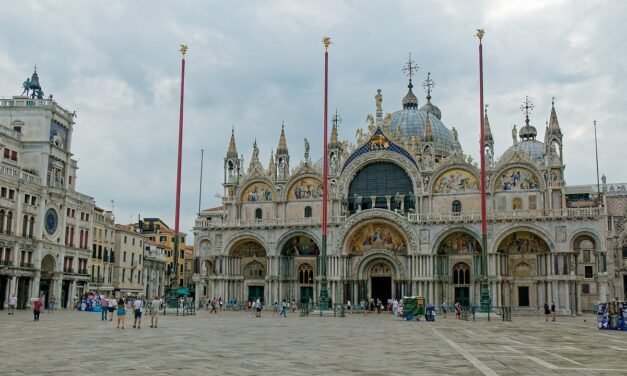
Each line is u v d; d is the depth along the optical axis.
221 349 30.72
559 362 25.91
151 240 154.62
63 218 98.25
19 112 95.56
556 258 86.44
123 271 124.56
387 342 35.91
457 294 92.19
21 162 94.62
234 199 104.31
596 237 85.12
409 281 92.06
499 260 89.38
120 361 25.38
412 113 120.12
